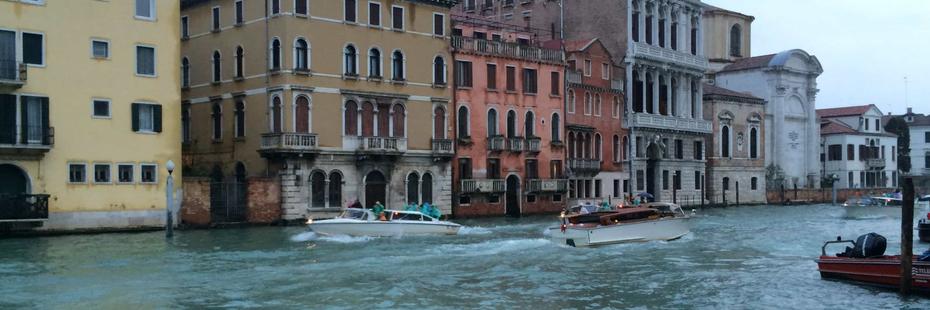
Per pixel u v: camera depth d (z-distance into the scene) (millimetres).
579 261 28875
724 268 27594
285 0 42750
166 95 38438
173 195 38812
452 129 50188
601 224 33625
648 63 64562
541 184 54562
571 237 32562
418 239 34969
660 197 65625
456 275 25531
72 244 32094
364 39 45625
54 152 35500
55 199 35531
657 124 64875
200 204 39906
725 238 37750
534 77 55000
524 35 58656
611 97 61750
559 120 56562
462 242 34000
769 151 78125
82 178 36281
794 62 79125
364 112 45625
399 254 29891
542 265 27781
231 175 45656
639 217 34906
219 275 24844
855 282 24141
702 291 23375
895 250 32875
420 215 36781
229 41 45719
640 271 26766
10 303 20500
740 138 74312
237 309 20328
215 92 46594
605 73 61156
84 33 36219
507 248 32031
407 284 23859
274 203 42719
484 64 51969
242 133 45094
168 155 38594
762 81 78250
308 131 43344
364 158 45094
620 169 62406
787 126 78812
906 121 106500
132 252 29719
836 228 44312
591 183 59500
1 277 24031
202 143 47500
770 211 63781
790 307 21375
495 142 52156
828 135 88438
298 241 33844
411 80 47688
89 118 36375
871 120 92000
